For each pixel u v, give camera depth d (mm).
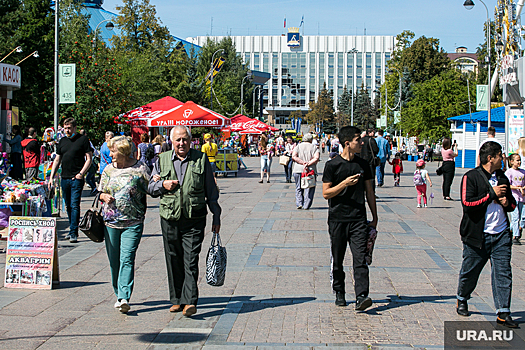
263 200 15836
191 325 5273
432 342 4781
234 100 77938
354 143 5680
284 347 4672
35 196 8812
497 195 5133
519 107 15484
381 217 12258
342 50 148750
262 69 149750
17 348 4664
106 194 5734
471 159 38094
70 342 4816
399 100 60594
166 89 43969
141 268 7547
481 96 26016
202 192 5531
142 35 48594
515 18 16750
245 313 5625
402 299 6082
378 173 19328
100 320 5426
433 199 16094
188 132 5555
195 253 5531
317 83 149625
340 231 5715
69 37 29938
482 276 7148
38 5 30031
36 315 5574
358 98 110188
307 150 13531
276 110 149875
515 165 9180
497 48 18016
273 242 9320
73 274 7270
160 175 5555
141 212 5812
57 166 9547
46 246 6551
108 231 5773
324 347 4668
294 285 6668
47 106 28672
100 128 21953
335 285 5844
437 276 7055
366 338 4883
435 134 46938
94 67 22219
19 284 6570
